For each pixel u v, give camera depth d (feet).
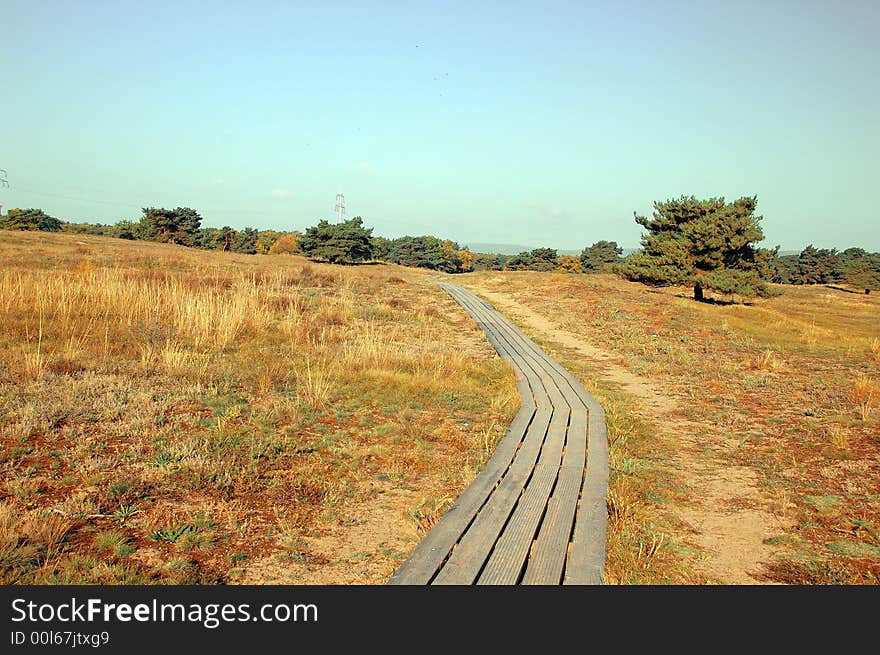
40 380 25.20
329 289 86.28
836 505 19.53
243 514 16.21
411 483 19.69
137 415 22.44
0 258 82.84
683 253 98.63
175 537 14.52
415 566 12.83
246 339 41.22
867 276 238.07
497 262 421.18
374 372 34.12
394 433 24.50
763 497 20.49
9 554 12.65
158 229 236.84
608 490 19.67
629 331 65.36
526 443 24.02
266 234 313.73
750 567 15.40
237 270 98.27
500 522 15.44
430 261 353.72
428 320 66.08
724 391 38.32
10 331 34.50
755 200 98.73
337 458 21.26
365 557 14.58
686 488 21.33
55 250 104.68
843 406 32.55
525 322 73.72
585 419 29.01
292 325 46.29
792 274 330.34
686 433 28.99
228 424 23.13
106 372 28.30
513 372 40.42
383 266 222.07
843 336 68.64
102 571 12.65
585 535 15.29
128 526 14.85
